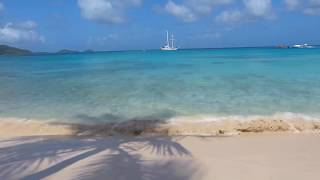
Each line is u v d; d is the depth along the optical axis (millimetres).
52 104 17078
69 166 7801
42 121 13961
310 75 26031
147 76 28656
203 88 20594
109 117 14328
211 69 34344
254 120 13203
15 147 9828
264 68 33906
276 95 17797
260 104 15883
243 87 20625
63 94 19969
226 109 15062
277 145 9742
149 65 44094
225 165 7922
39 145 10070
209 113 14453
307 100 16531
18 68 44688
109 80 26391
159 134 11969
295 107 15227
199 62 47969
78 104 16953
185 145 9836
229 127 12484
